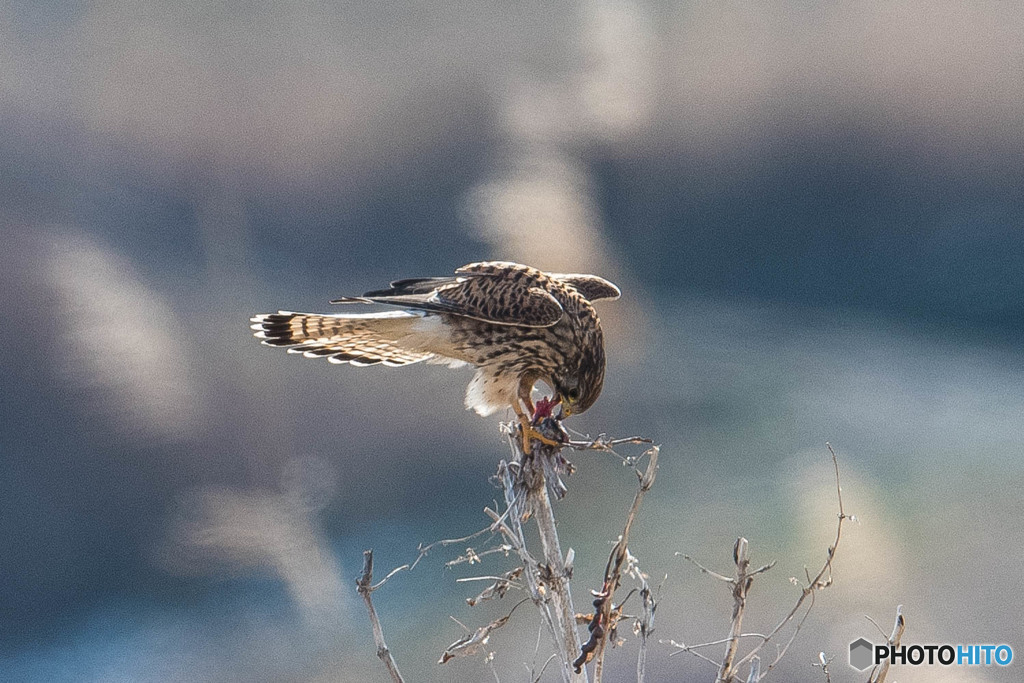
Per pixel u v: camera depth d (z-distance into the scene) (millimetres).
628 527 15023
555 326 15289
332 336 15328
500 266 15328
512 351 15297
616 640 15047
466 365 15352
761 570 15047
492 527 15055
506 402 15320
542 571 15070
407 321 15297
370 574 15031
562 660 15039
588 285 15461
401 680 15023
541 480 15086
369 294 15328
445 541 15039
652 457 15031
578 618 15070
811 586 15047
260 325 15320
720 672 15039
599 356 15312
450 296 15297
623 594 15914
